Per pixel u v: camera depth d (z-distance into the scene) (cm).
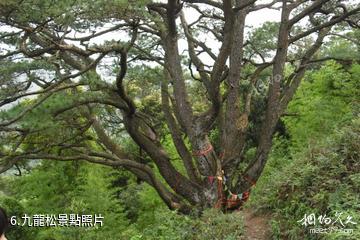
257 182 1431
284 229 799
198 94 1964
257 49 1630
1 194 1741
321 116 1498
